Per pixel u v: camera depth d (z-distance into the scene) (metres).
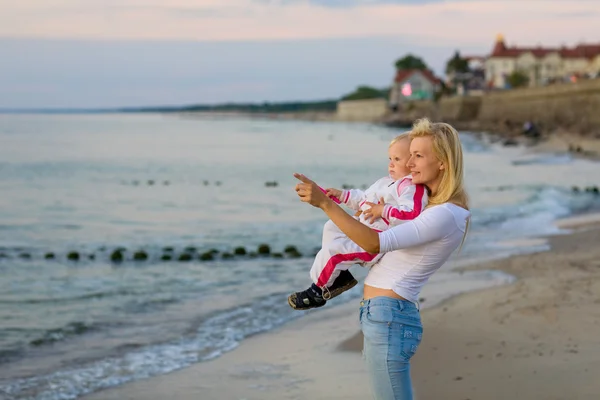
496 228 15.30
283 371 6.33
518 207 18.83
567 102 58.75
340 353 6.85
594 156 37.09
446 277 10.10
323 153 51.06
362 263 3.33
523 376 5.66
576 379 5.47
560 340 6.51
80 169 36.53
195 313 8.55
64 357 6.82
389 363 3.20
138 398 5.71
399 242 3.10
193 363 6.61
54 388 5.94
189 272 11.26
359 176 33.03
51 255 12.87
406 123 101.25
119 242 14.69
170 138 78.12
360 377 6.11
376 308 3.23
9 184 28.61
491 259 11.41
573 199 20.23
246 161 42.97
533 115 66.31
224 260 12.36
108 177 32.22
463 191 3.29
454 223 3.18
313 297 3.33
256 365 6.51
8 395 5.76
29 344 7.23
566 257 11.09
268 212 19.73
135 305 8.98
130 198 23.66
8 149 53.47
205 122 176.25
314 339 7.36
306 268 11.54
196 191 26.03
